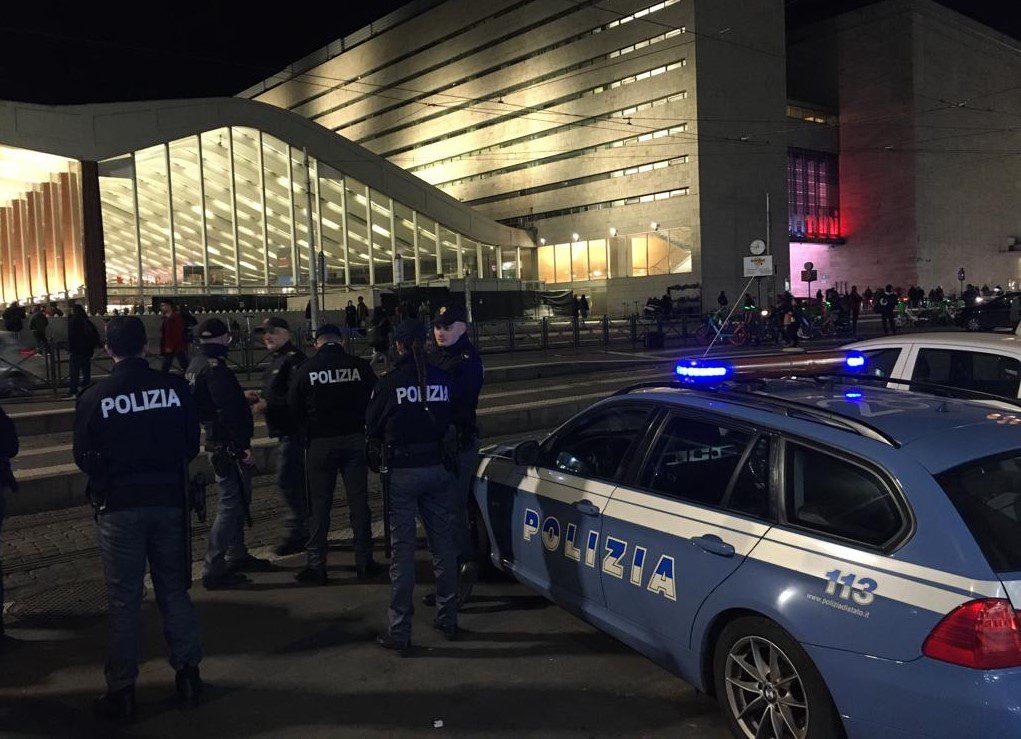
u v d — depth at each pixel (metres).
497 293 39.22
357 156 42.19
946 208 60.97
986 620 2.41
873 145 60.50
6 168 36.56
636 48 48.78
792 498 3.10
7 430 4.43
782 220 50.97
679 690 3.79
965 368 5.63
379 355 13.10
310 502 5.41
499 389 14.85
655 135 48.12
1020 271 68.50
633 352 22.41
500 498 4.89
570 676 3.96
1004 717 2.34
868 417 3.24
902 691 2.54
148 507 3.68
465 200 61.97
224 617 4.86
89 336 13.56
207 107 37.41
